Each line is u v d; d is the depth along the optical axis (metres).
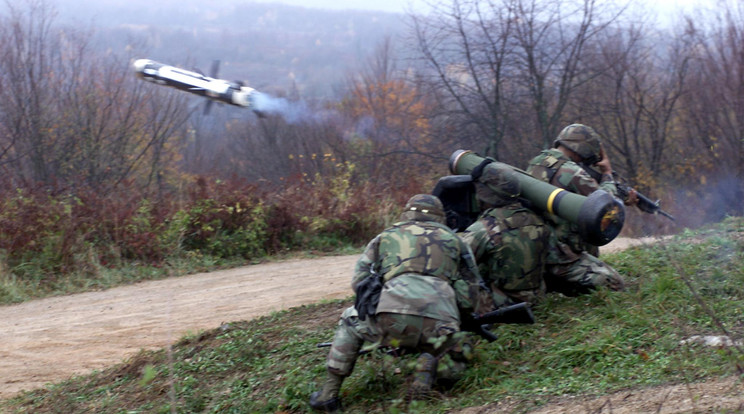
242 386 5.46
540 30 18.94
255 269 11.32
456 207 5.84
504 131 19.27
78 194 12.49
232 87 8.19
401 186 16.61
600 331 5.04
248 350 6.04
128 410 5.40
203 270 11.30
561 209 5.29
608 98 19.75
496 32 18.92
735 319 4.86
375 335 4.61
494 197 5.59
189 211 12.10
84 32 20.59
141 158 19.45
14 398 6.17
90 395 5.90
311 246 12.79
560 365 4.73
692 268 6.03
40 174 17.73
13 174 16.42
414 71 20.30
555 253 5.86
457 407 4.37
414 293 4.49
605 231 5.11
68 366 6.91
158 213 12.26
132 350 7.23
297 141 21.62
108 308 9.08
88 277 10.70
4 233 10.99
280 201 12.99
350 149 20.28
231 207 12.25
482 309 5.26
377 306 4.54
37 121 17.89
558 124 19.23
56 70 18.98
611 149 20.16
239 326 6.89
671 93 19.61
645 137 19.98
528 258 5.54
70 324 8.41
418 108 20.97
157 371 6.06
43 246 10.97
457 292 4.73
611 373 4.38
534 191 5.49
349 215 13.24
